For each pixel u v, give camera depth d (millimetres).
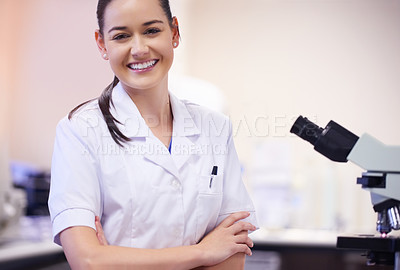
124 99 1399
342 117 4672
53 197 1312
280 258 3172
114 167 1333
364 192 3893
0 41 4734
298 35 4797
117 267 1220
